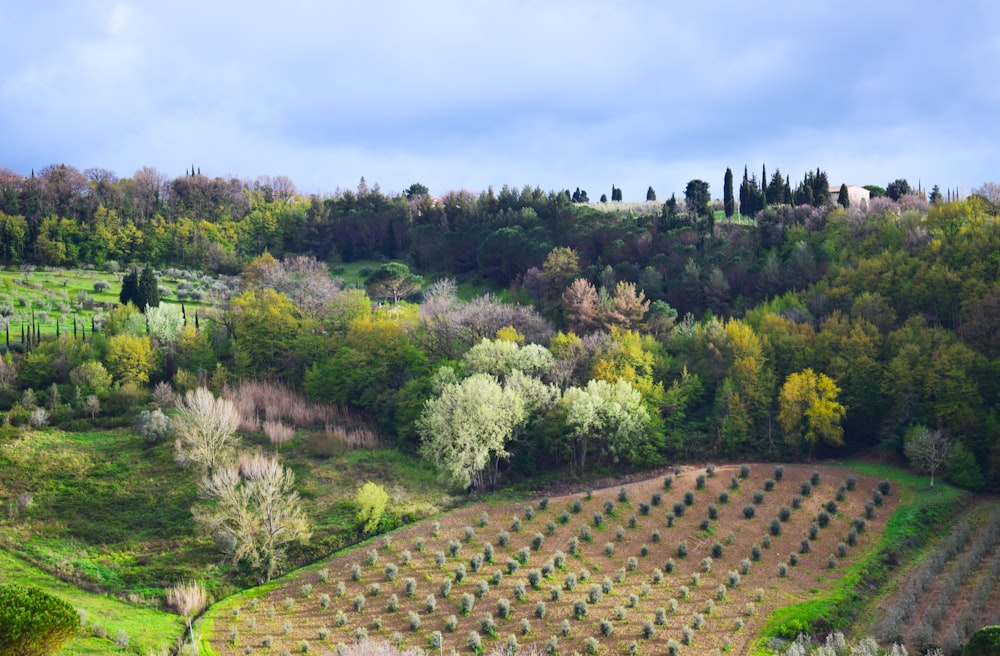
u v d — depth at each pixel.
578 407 79.31
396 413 87.06
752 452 83.44
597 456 84.94
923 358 80.94
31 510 66.19
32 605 38.34
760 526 65.25
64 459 75.00
